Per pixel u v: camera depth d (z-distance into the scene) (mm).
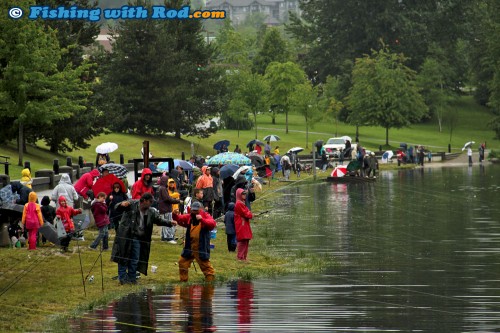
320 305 31953
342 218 66125
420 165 151250
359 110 192625
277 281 37406
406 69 196500
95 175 49344
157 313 30297
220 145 92062
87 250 41750
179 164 65500
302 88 186625
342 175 109500
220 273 38688
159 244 45562
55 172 77062
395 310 31312
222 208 54906
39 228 41500
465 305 32188
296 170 118875
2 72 91188
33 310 30344
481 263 43500
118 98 146125
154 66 146625
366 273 40062
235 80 178250
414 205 77938
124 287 34875
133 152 132250
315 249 48625
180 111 151000
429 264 43094
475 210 73375
